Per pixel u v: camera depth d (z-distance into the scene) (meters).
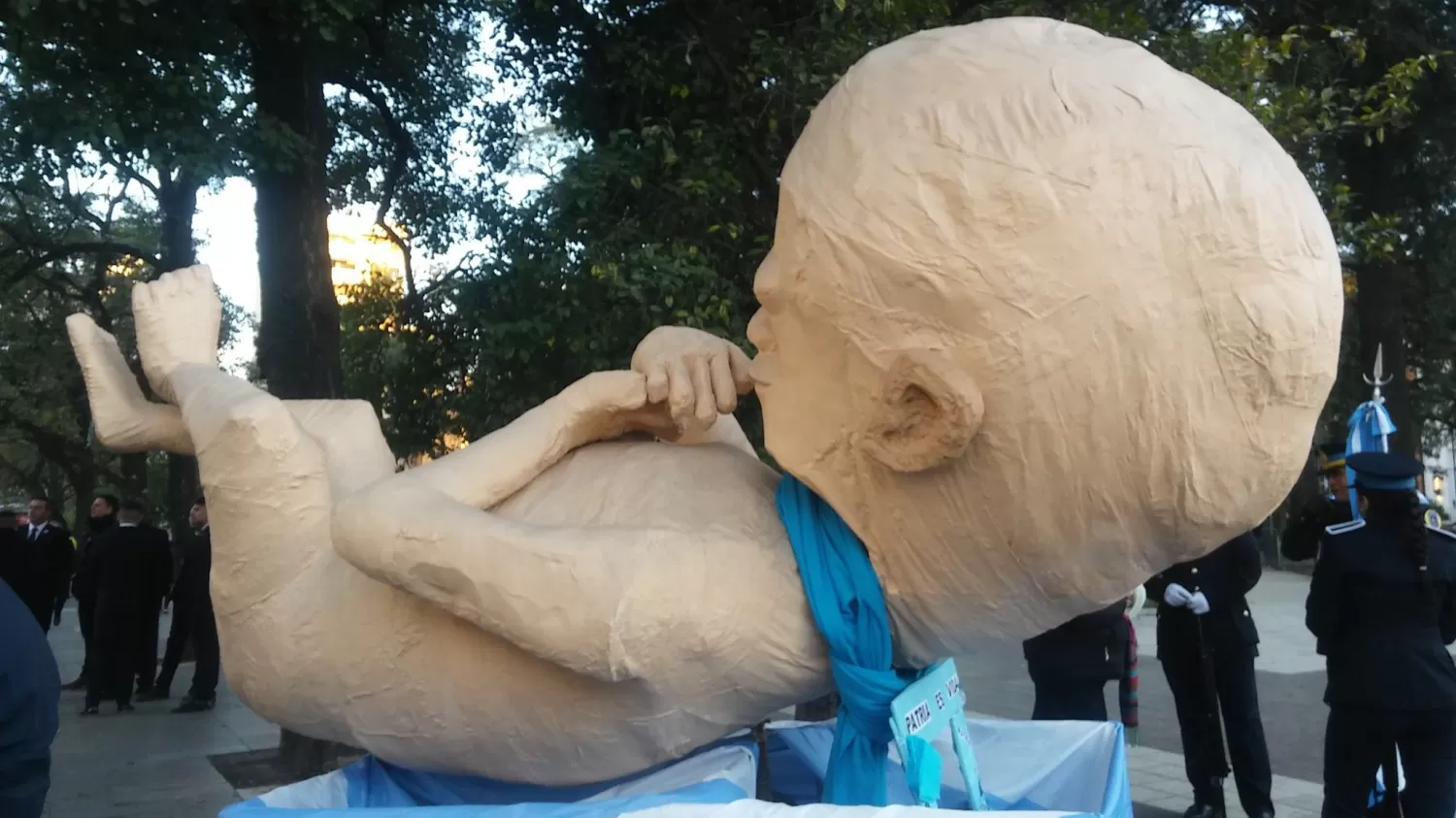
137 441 2.03
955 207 1.36
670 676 1.49
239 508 1.65
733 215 4.68
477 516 1.48
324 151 5.64
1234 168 1.34
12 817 2.34
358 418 2.05
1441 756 3.56
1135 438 1.35
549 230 4.66
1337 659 3.70
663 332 1.86
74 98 4.27
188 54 4.53
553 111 5.70
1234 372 1.33
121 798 5.30
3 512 9.12
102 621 7.67
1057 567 1.47
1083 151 1.34
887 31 4.39
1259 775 4.41
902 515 1.50
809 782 2.25
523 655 1.54
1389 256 6.89
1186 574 4.44
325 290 5.59
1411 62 5.86
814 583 1.54
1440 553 3.64
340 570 1.65
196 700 7.69
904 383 1.38
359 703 1.64
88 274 14.86
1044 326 1.33
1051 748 2.23
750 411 4.30
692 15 4.71
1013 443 1.38
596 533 1.47
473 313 5.03
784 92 4.39
